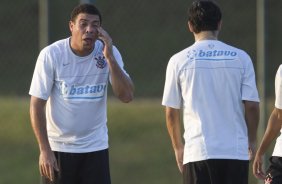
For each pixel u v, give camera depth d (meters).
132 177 36.94
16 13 59.34
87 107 21.75
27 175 38.94
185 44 53.62
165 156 38.75
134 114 43.81
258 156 22.06
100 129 22.17
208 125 20.20
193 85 20.33
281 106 21.06
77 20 21.22
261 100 30.88
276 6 59.22
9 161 40.41
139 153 39.25
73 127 21.84
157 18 55.44
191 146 20.31
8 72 54.00
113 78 21.33
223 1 58.75
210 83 20.27
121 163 38.28
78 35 21.19
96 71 21.69
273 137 21.66
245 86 20.36
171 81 20.67
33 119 21.36
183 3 56.06
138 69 51.34
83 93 21.69
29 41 57.16
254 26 57.16
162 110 44.38
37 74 21.55
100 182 22.19
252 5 57.94
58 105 21.78
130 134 41.69
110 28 54.50
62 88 21.62
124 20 55.00
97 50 21.69
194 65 20.38
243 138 20.33
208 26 20.64
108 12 55.09
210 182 20.25
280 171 21.34
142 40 53.38
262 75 30.75
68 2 51.22
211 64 20.33
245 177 20.52
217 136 20.17
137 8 56.03
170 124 20.95
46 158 21.12
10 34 57.59
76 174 22.25
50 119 21.95
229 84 20.28
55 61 21.48
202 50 20.48
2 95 50.62
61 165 22.09
